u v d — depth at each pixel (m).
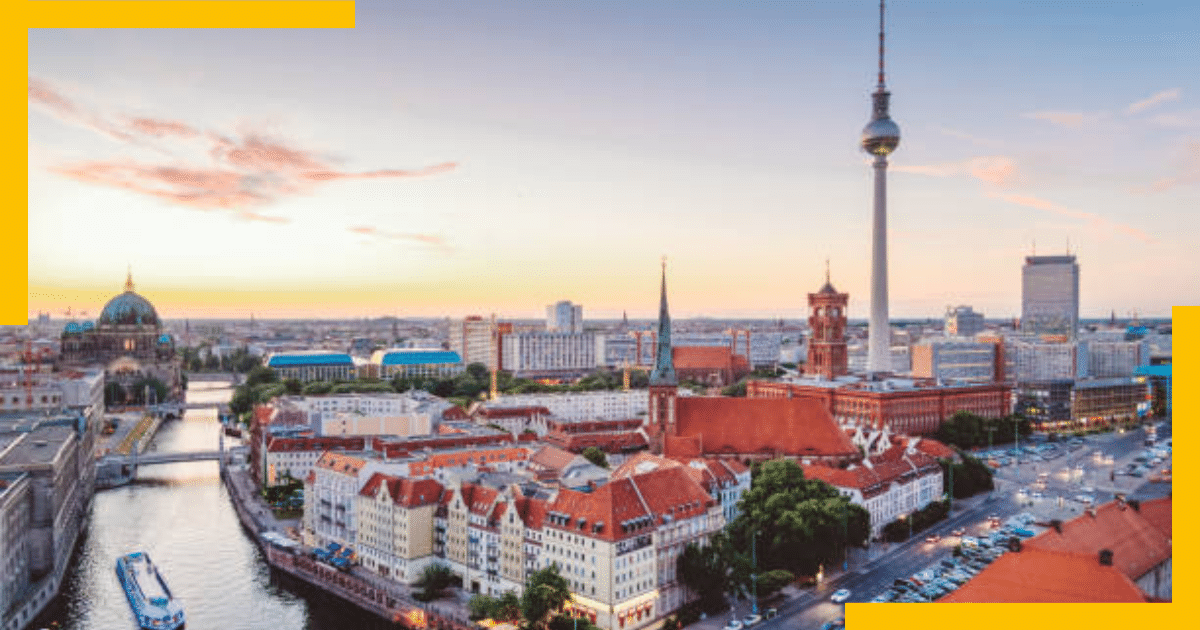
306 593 188.75
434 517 188.75
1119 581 106.38
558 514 164.88
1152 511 151.12
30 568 181.38
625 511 160.62
